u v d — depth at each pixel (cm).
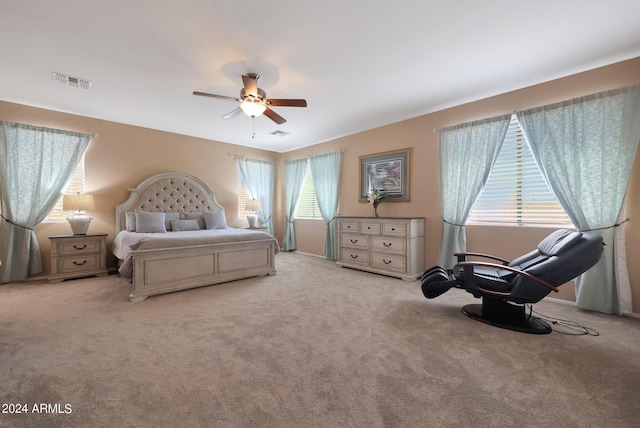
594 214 277
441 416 135
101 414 135
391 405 143
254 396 149
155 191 489
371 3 196
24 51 252
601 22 216
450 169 385
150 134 495
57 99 364
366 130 504
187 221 486
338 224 494
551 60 272
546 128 306
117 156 460
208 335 222
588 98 281
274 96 356
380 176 481
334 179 554
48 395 149
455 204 380
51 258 378
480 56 266
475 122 361
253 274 408
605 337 220
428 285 270
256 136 554
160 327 237
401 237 404
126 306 288
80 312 270
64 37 231
